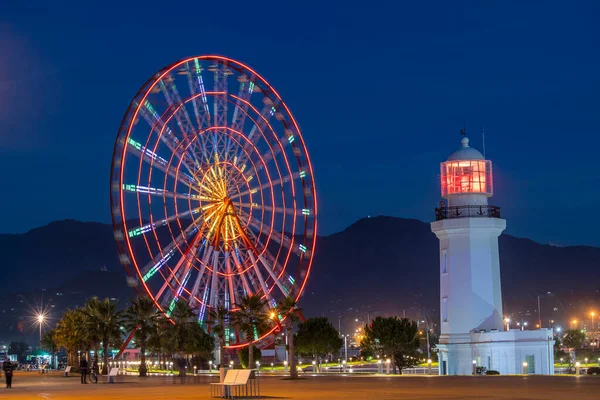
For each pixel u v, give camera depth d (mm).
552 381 50562
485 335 78000
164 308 92125
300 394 42719
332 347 115562
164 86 91375
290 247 100625
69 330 131375
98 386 61812
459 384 48938
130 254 87375
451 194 81938
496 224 80562
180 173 93750
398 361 108000
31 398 44000
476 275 80188
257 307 88125
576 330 185000
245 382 40188
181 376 75375
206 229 96062
